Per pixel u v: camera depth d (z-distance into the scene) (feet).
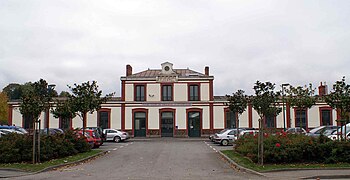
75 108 86.79
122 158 72.38
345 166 53.16
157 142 124.88
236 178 46.06
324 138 59.88
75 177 47.21
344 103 62.80
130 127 153.79
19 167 54.13
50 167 55.36
